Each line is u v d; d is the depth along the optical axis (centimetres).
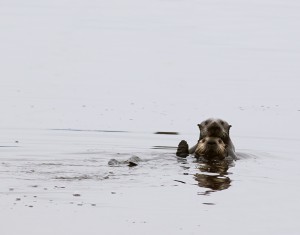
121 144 4866
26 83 7344
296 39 10244
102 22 11575
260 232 2838
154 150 4659
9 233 2742
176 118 5878
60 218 2925
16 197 3184
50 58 8800
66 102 6456
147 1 13888
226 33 10662
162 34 10606
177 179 3662
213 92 7012
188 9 12925
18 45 9612
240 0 14025
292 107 6375
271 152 4703
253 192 3462
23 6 13100
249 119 5894
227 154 4384
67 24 11338
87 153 4425
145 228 2842
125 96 6781
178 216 3012
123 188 3406
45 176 3566
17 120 5669
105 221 2912
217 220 2978
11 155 4291
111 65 8456
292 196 3397
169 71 8106
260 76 7831
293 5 13362
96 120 5738
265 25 11350
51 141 4894
